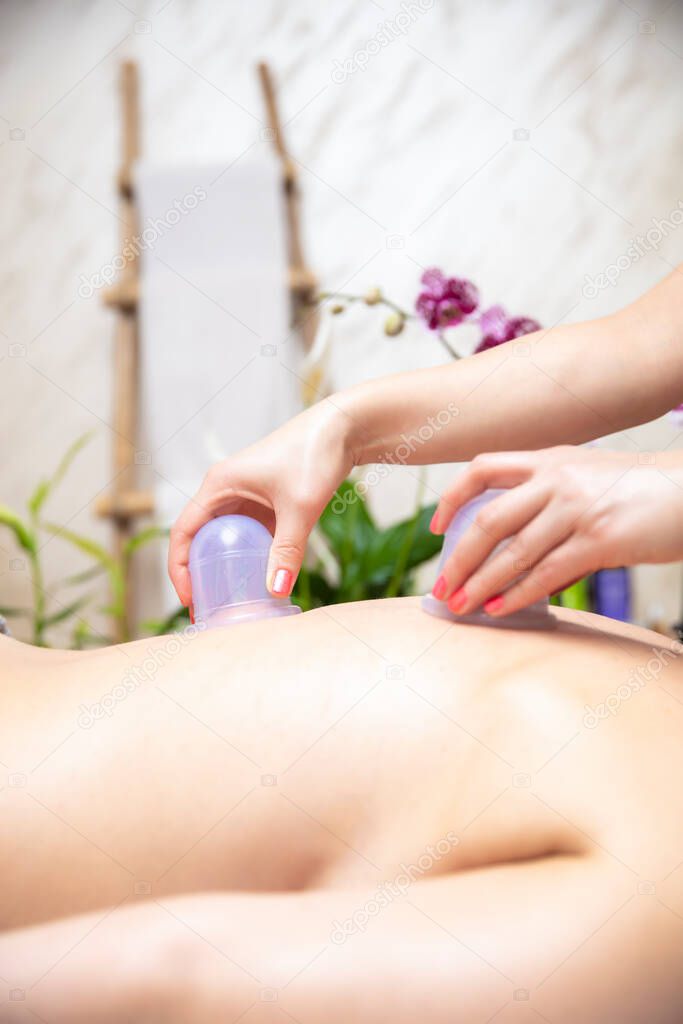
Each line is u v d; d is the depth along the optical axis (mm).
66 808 396
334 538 1039
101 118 2125
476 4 2123
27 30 2135
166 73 2115
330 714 398
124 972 301
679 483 413
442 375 590
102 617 2031
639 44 2115
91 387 2090
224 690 416
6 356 2094
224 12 2117
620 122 2109
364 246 2080
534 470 440
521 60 2115
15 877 394
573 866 320
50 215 2115
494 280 2080
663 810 328
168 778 395
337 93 2109
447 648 426
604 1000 290
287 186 2061
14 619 2047
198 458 1938
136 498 1930
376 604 525
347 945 298
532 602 448
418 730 387
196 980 298
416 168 2100
